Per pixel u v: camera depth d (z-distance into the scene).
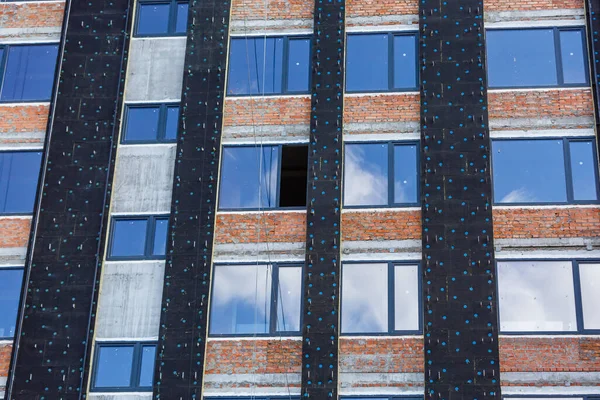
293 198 40.62
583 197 37.91
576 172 38.34
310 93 40.56
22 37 43.28
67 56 42.09
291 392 35.72
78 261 38.28
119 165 40.28
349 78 40.75
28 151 41.16
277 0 42.44
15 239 39.38
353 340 36.31
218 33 41.75
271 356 36.38
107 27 42.62
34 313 37.50
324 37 40.94
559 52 40.31
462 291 36.16
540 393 34.84
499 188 38.28
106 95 41.25
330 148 39.00
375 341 36.22
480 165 38.06
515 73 40.09
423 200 37.72
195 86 40.78
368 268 37.53
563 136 38.84
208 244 37.97
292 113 40.31
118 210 39.47
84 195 39.44
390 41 41.25
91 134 40.53
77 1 43.22
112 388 36.59
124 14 42.84
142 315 37.62
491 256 36.62
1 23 43.53
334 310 36.44
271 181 39.34
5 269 39.00
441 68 39.84
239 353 36.56
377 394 35.44
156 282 38.12
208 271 37.56
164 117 41.09
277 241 38.19
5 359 37.31
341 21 41.19
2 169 40.88
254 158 39.81
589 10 40.31
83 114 40.91
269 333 36.81
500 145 39.00
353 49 41.28
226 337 36.88
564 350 35.44
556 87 39.59
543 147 38.84
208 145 39.66
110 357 37.09
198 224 38.34
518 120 39.16
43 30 43.31
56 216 39.12
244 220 38.66
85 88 41.41
